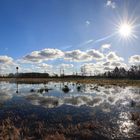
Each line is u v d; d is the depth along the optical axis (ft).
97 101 78.43
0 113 54.54
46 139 31.71
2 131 36.29
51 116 50.39
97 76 490.49
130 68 437.99
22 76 518.37
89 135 34.09
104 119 47.21
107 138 33.71
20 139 32.89
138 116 47.83
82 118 48.21
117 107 64.18
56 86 172.55
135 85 181.68
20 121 45.14
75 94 104.73
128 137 34.12
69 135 35.19
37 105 68.44
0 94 106.01
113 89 136.87
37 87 160.56
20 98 88.38
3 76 558.15
